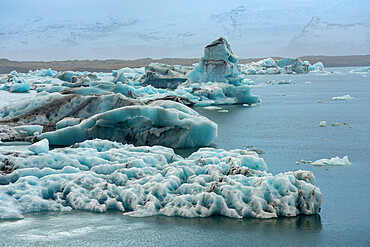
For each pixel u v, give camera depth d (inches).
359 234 335.6
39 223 358.0
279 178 390.6
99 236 330.3
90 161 489.4
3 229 344.5
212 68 1673.2
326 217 374.0
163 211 379.2
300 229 345.1
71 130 716.7
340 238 327.6
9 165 466.9
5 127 786.2
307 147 703.7
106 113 717.9
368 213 384.8
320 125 951.6
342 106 1366.9
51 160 479.2
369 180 497.7
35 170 448.8
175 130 699.4
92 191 412.2
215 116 1140.5
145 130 714.2
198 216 371.2
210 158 471.2
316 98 1700.3
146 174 444.1
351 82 2871.6
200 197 381.1
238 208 373.1
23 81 2213.3
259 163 469.1
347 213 385.1
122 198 400.8
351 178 507.2
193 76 1721.2
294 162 595.8
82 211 389.7
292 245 315.9
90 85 1459.2
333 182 491.2
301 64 4466.0
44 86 2063.2
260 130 891.4
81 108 856.9
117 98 842.8
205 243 318.7
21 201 394.3
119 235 332.5
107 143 575.5
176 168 444.8
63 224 356.2
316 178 508.7
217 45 1662.2
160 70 2151.8
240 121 1036.5
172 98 1109.1
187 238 326.6
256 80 3385.8
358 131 867.4
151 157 485.7
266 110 1283.2
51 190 421.4
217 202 377.4
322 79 3356.3
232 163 450.9
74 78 1736.0
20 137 737.6
